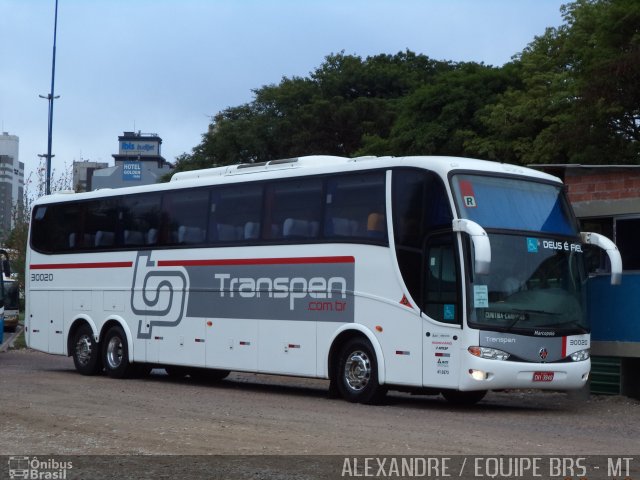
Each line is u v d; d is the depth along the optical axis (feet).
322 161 61.00
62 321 77.30
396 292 53.78
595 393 63.00
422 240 52.80
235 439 40.65
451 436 42.19
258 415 49.01
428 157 53.88
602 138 100.32
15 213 171.22
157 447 38.75
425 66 202.28
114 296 72.74
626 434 44.78
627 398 60.95
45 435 42.01
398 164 54.60
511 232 52.60
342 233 56.90
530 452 38.06
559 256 54.13
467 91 130.31
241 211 63.62
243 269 62.80
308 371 58.13
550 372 51.98
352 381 56.03
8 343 119.75
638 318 58.54
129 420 46.62
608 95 96.17
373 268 55.01
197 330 65.77
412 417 49.44
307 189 59.52
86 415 48.42
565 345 52.90
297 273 59.26
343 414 50.11
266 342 60.80
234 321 63.05
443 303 51.55
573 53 118.21
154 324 69.15
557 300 53.31
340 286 56.70
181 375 77.25
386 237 54.54
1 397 56.70
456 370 50.65
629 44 98.58
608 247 55.01
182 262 67.31
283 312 59.93
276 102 193.36
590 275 60.64
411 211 53.57
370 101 175.32
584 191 62.18
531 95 121.08
